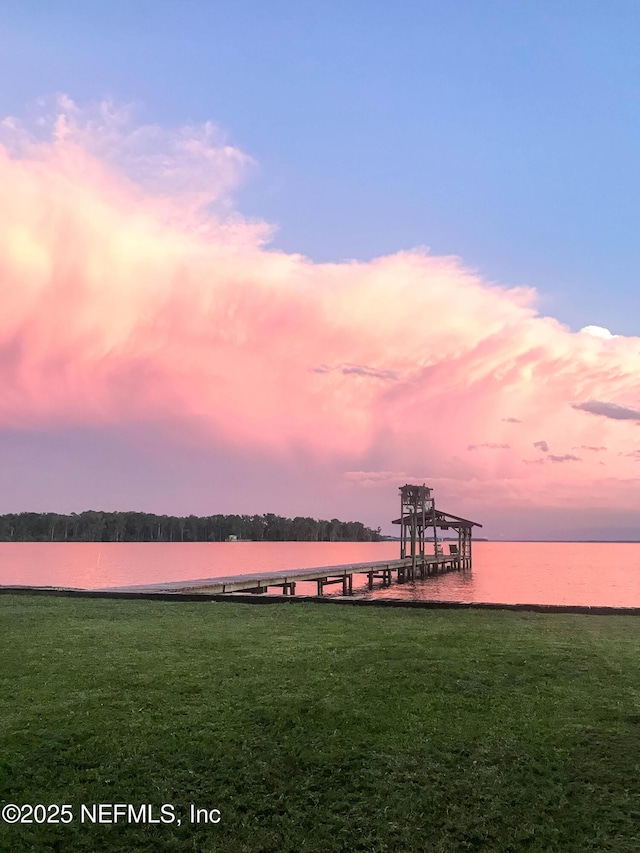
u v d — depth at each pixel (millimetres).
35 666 6785
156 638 8375
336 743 4715
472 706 5465
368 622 9758
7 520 143375
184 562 63188
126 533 150750
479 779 4203
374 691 5852
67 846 3582
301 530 174000
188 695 5762
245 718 5184
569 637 8406
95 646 7840
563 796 3996
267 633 8719
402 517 42844
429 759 4465
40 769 4348
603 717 5199
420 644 7867
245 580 20469
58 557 74625
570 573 50969
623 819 3748
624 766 4344
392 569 36656
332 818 3795
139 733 4895
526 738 4789
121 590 14758
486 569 56844
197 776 4266
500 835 3629
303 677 6312
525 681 6191
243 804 3945
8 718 5191
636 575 48500
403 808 3879
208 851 3525
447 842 3576
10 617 10367
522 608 11406
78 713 5301
